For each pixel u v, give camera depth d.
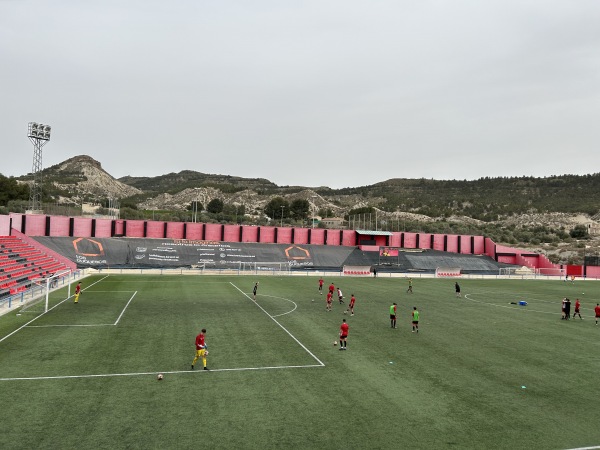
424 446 13.75
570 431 15.19
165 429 14.44
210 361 22.09
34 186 81.69
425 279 74.75
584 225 186.12
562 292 59.72
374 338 28.31
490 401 17.81
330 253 94.94
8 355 22.30
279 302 42.31
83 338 26.03
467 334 30.44
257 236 95.88
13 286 42.53
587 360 24.52
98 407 16.09
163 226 89.44
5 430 14.08
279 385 18.97
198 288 51.38
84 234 82.25
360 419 15.66
